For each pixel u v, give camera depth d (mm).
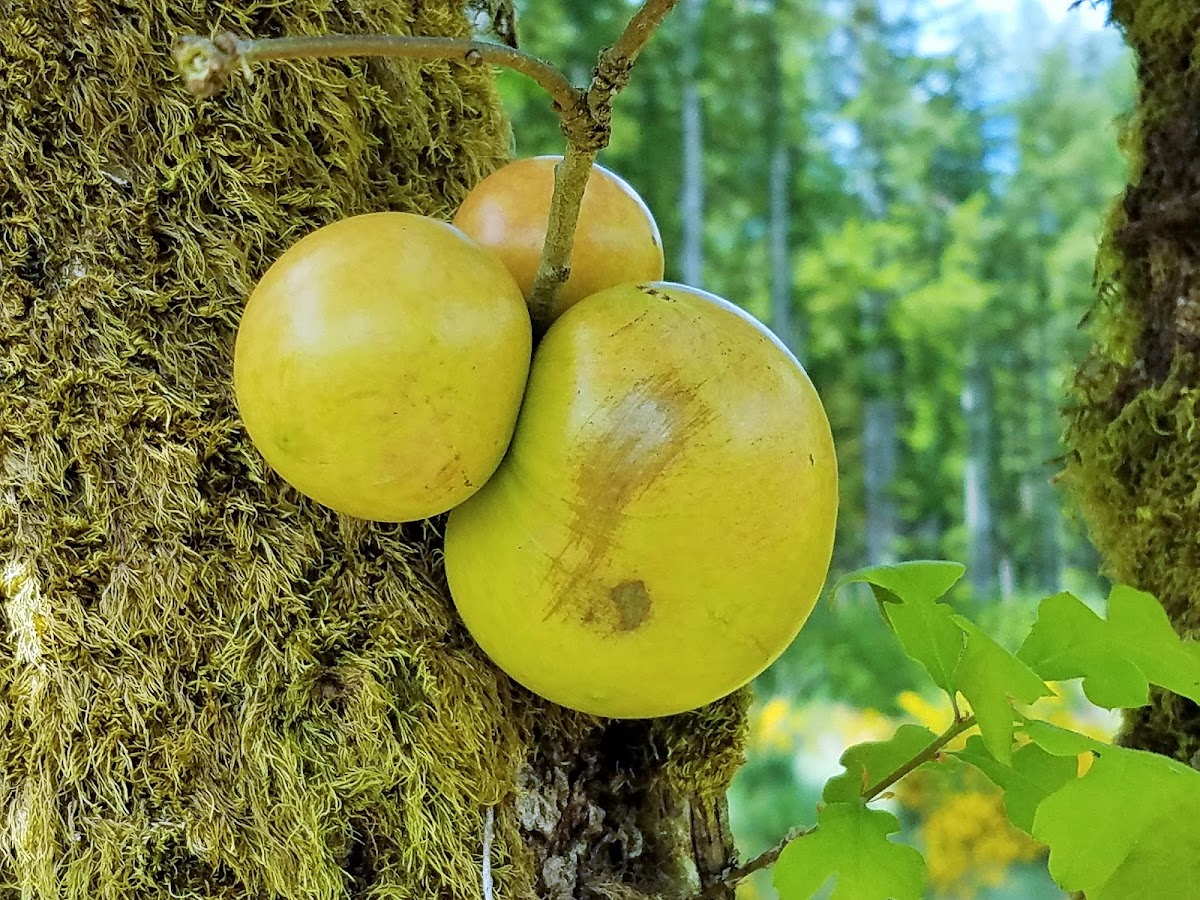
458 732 281
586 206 266
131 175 275
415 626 283
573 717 305
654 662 246
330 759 273
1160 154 386
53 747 260
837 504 256
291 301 225
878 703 2000
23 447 266
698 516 235
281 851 266
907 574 269
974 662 244
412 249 229
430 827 277
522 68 208
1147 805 230
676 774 317
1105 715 1449
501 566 248
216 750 266
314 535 279
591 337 242
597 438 236
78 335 269
